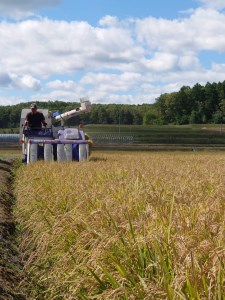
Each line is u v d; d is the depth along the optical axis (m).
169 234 4.86
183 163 20.36
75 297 4.93
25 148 22.20
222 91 178.62
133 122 180.12
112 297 4.33
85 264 5.21
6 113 137.75
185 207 6.27
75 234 6.26
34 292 6.19
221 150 52.97
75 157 21.67
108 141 70.81
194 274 3.98
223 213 5.68
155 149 51.12
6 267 6.96
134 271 4.64
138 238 4.97
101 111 174.50
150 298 4.01
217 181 9.16
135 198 6.90
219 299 3.72
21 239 8.99
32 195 10.89
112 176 10.98
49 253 6.65
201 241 4.71
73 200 8.31
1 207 11.69
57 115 25.42
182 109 182.25
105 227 5.98
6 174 20.53
